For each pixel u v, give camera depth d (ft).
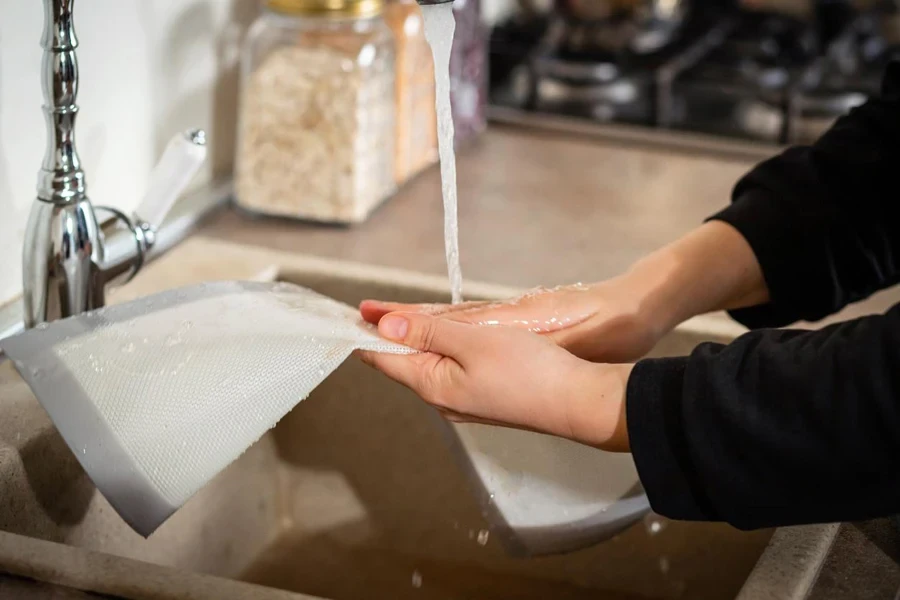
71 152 2.10
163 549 2.38
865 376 1.49
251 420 1.75
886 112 2.32
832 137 2.37
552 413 1.82
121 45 2.80
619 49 4.77
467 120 4.18
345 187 3.19
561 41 4.90
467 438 2.13
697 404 1.62
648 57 4.79
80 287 2.16
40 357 1.73
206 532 2.56
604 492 2.13
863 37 5.12
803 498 1.57
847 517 1.58
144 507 1.63
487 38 4.62
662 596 2.68
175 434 1.70
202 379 1.77
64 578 1.57
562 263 3.11
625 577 2.71
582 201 3.66
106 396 1.71
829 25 5.27
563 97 4.61
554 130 4.46
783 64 4.73
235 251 2.96
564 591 2.73
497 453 2.12
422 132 3.76
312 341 1.88
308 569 2.81
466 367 1.86
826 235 2.28
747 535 2.57
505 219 3.45
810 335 1.64
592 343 2.20
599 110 4.58
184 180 2.28
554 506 2.16
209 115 3.35
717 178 3.96
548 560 2.77
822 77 4.65
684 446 1.65
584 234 3.35
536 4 5.32
